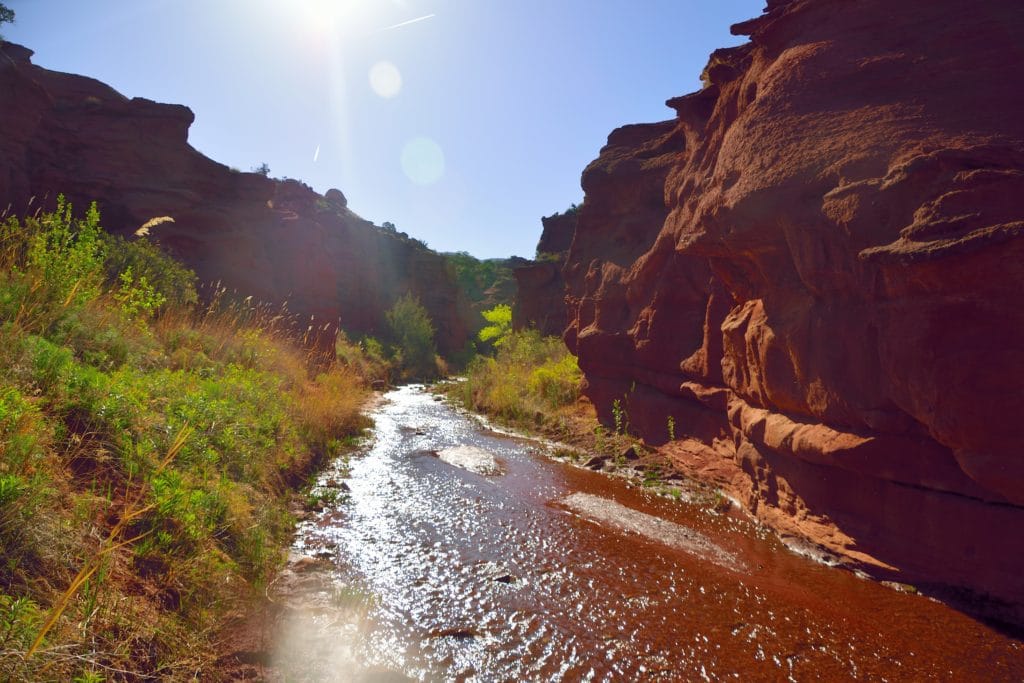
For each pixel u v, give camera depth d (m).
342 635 3.41
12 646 1.95
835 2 5.59
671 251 9.34
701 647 3.50
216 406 5.99
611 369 11.14
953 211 3.64
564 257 37.12
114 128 17.48
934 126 4.29
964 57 4.49
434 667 3.18
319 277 24.70
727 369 7.18
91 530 2.96
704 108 9.27
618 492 7.21
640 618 3.87
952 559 4.10
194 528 3.63
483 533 5.55
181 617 2.92
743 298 6.79
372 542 5.16
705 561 4.93
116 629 2.47
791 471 5.57
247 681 2.71
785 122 5.49
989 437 3.53
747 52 7.81
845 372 4.61
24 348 4.12
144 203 17.09
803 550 5.12
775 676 3.19
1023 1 4.47
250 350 10.48
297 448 7.51
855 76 5.10
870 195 4.29
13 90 12.96
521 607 3.99
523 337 21.92
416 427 12.26
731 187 5.88
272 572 4.14
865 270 4.31
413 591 4.18
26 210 12.47
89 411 4.09
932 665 3.32
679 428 8.76
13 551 2.44
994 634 3.66
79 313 6.25
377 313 36.38
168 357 7.54
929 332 3.71
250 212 21.52
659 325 9.37
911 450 4.26
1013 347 3.38
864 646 3.52
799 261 4.98
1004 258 3.28
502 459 9.08
